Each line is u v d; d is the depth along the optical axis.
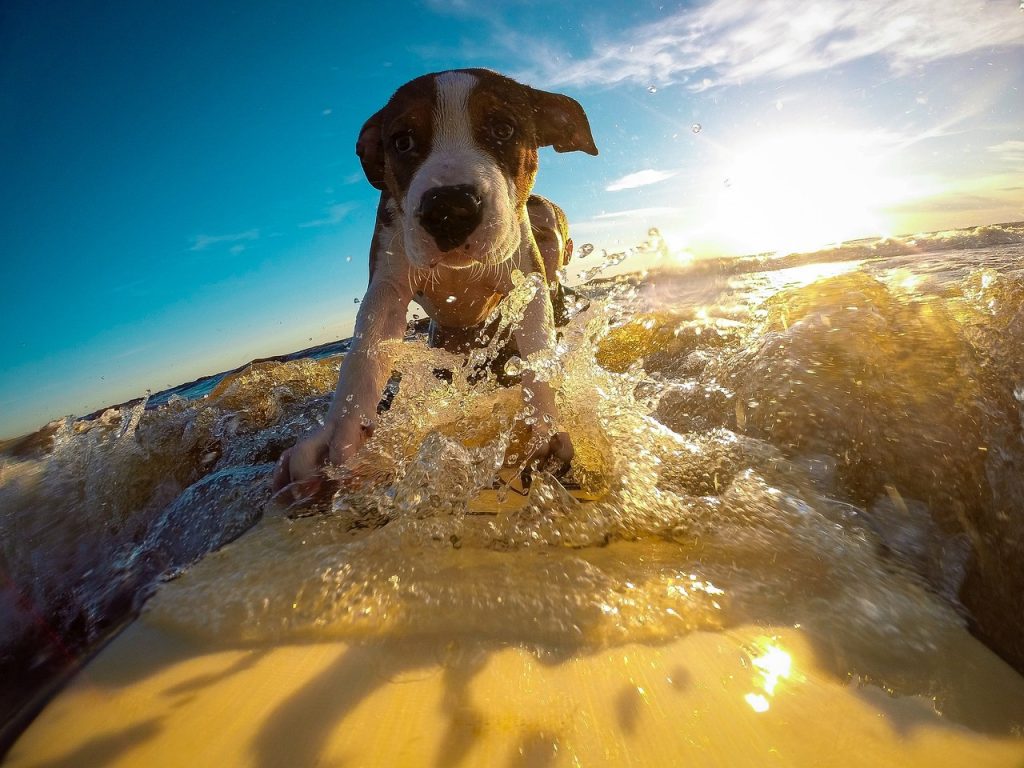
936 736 0.11
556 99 0.35
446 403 0.27
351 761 0.10
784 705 0.11
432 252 0.29
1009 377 0.18
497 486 0.22
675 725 0.11
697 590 0.15
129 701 0.12
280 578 0.16
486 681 0.12
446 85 0.32
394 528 0.19
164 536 0.22
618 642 0.13
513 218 0.31
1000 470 0.17
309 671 0.13
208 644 0.14
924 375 0.20
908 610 0.14
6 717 0.13
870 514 0.18
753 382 0.24
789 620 0.14
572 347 0.27
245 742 0.11
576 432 0.25
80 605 0.18
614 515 0.19
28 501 0.26
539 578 0.16
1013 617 0.15
